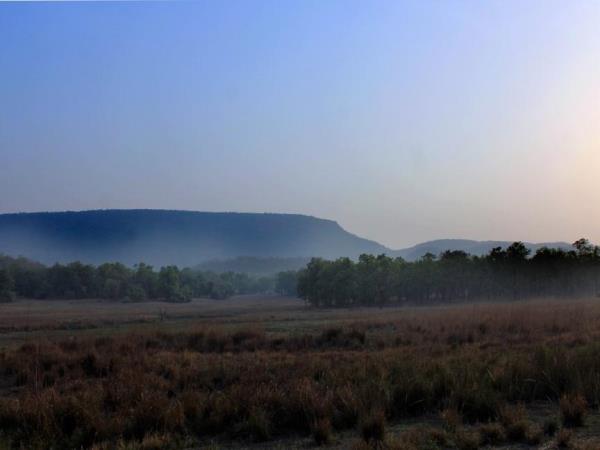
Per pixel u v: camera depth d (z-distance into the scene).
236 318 63.62
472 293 106.56
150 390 12.52
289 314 71.56
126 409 11.03
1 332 45.38
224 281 192.62
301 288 116.25
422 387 11.81
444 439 9.25
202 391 13.29
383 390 11.63
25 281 155.50
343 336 27.48
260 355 20.66
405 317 40.28
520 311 38.72
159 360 18.14
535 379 12.65
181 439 9.91
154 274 160.62
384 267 106.19
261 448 9.66
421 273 103.44
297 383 12.20
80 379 15.84
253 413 10.52
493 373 12.95
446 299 107.94
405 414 11.36
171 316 72.75
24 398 12.01
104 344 25.36
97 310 100.75
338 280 107.62
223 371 15.10
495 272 104.12
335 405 11.07
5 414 10.84
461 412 10.91
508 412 10.27
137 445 9.18
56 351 21.28
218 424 10.54
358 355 18.88
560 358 13.52
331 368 14.82
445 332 27.72
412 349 20.27
